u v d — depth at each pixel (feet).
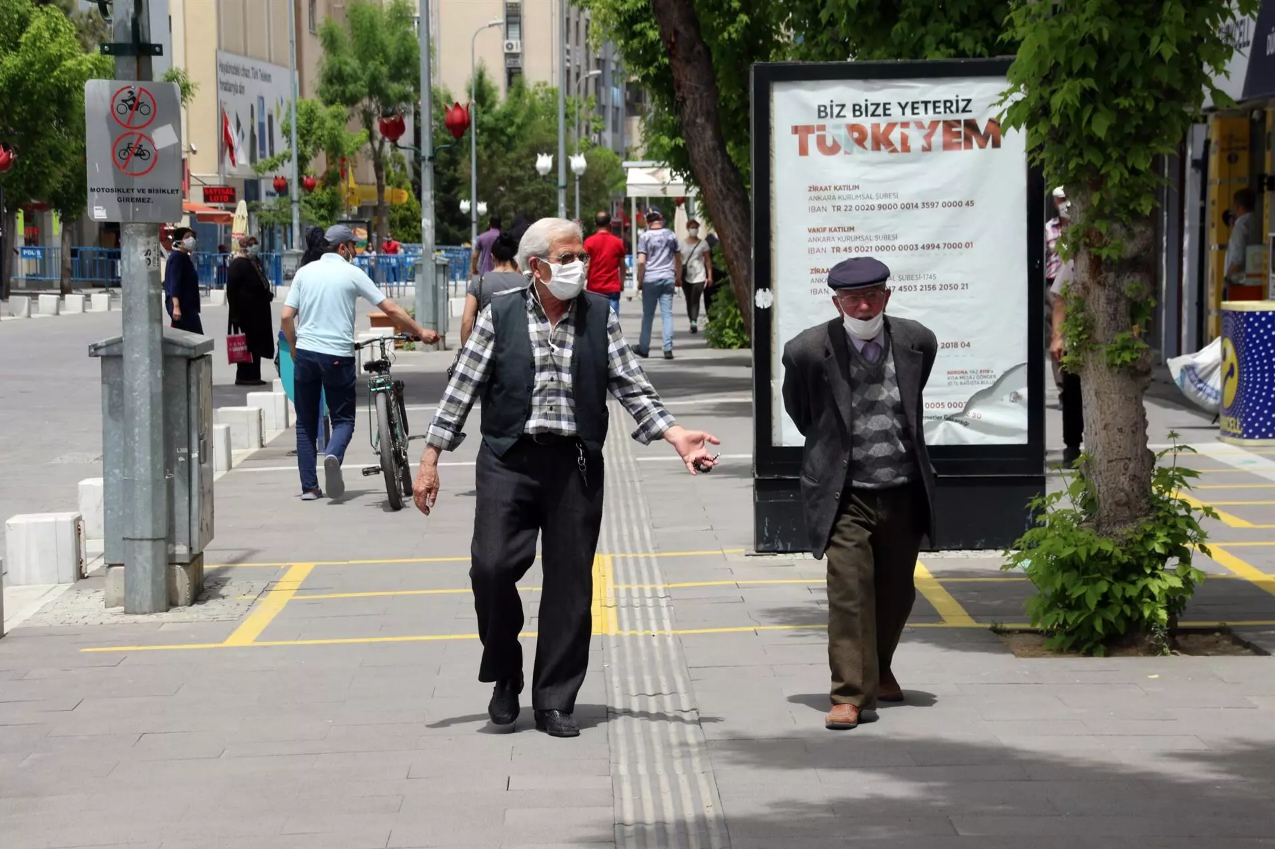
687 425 67.36
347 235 51.37
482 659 26.37
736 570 39.45
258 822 22.12
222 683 29.81
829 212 39.83
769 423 40.70
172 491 36.19
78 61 198.70
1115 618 30.48
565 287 25.35
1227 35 31.01
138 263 35.37
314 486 52.08
